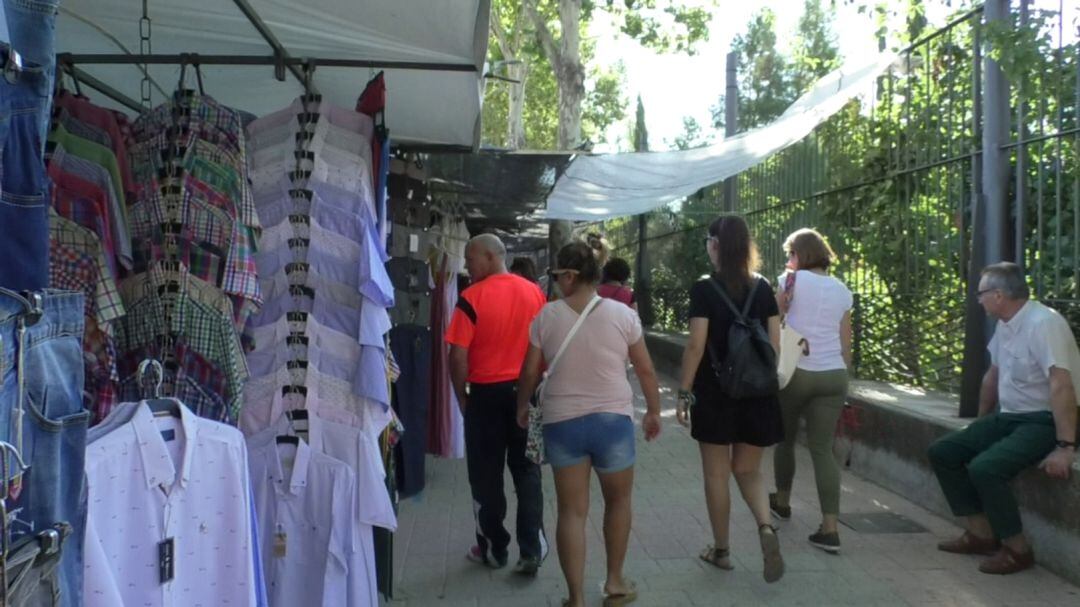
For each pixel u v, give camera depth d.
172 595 2.59
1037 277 5.83
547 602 4.61
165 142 3.22
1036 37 5.61
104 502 2.46
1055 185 5.70
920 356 7.54
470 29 3.83
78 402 1.92
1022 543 4.88
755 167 11.16
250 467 3.65
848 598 4.59
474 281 5.16
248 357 3.69
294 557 3.67
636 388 13.06
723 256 4.80
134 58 3.62
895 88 7.88
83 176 2.87
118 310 2.86
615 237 21.61
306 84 3.71
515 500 6.76
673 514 6.22
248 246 3.29
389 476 4.25
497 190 8.07
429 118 5.36
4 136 1.71
